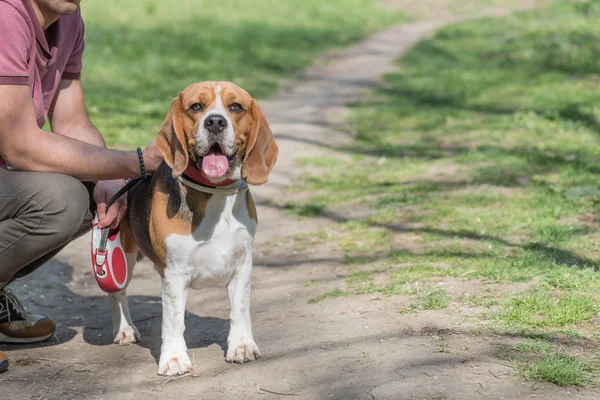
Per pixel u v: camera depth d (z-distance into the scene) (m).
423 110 11.80
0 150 3.47
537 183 6.95
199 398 3.19
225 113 3.32
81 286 5.13
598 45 16.17
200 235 3.39
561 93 12.14
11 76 3.39
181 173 3.31
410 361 3.30
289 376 3.30
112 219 3.66
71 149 3.53
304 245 5.77
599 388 2.98
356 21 24.22
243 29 19.92
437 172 7.93
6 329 3.91
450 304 4.02
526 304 3.89
